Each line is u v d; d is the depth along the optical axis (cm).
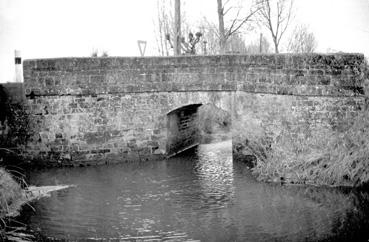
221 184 1711
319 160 1692
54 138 2005
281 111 1861
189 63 2019
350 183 1617
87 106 2009
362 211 1389
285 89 1830
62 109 2000
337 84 1747
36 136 2006
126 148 2066
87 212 1432
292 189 1619
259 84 1919
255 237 1227
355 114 1738
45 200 1550
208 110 2909
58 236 1249
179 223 1333
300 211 1407
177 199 1550
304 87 1791
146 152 2097
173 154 2244
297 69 1800
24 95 1992
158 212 1428
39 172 1927
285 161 1736
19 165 2014
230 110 2033
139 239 1225
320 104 1775
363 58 1755
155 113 2067
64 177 1839
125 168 1975
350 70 1742
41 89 1983
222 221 1342
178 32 2642
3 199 1430
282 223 1317
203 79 2017
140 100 2052
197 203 1505
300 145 1775
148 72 2028
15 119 2005
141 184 1733
